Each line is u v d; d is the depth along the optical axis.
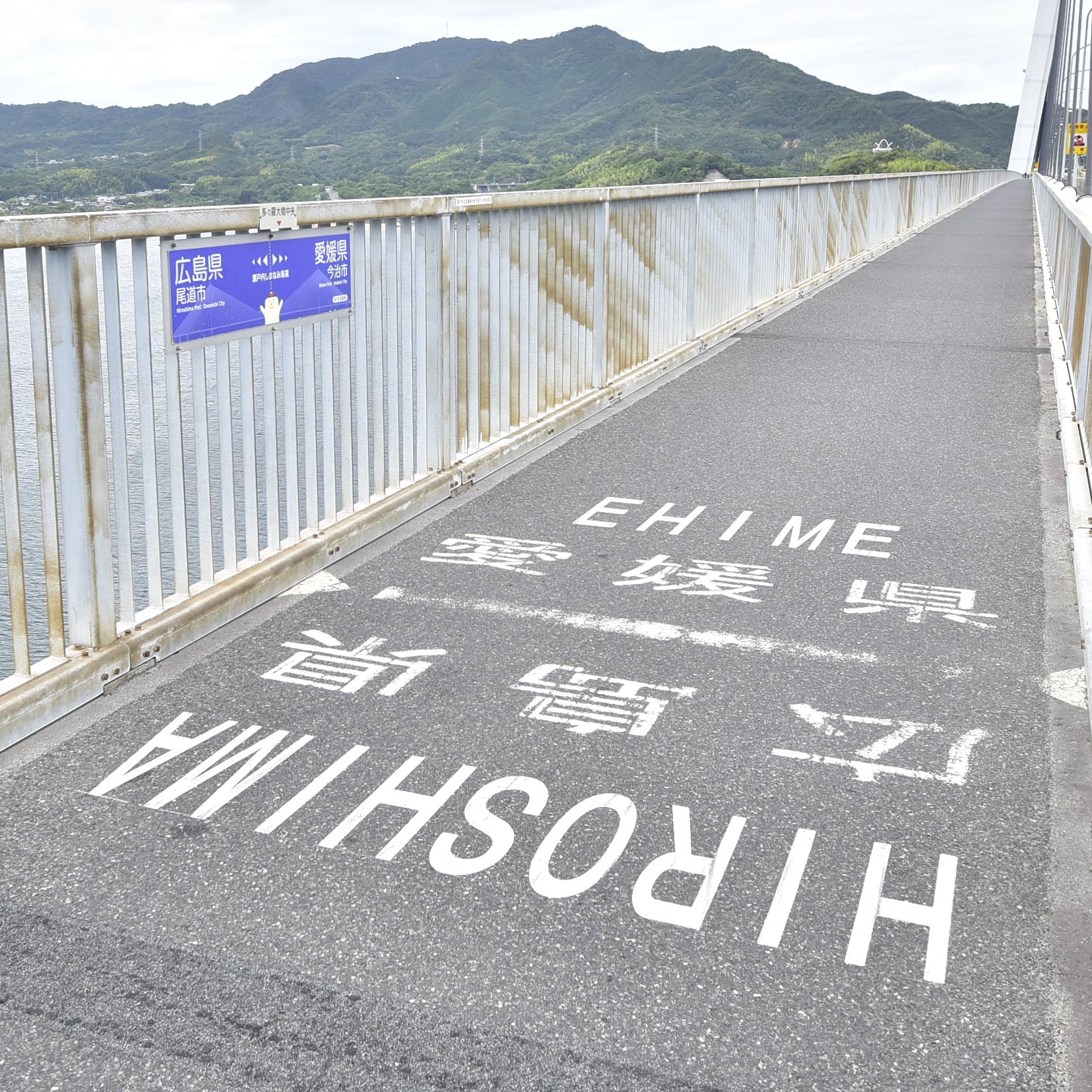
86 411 4.18
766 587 5.50
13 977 2.76
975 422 9.16
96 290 4.16
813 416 9.34
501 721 4.11
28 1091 2.40
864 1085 2.45
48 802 3.57
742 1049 2.55
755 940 2.92
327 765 3.80
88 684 4.25
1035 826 3.46
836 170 131.50
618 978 2.78
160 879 3.17
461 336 7.10
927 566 5.81
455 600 5.30
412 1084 2.43
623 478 7.40
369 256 5.92
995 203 67.12
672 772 3.75
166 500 12.02
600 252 9.30
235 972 2.79
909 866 3.25
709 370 11.35
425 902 3.06
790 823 3.46
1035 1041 2.57
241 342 5.03
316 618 5.09
